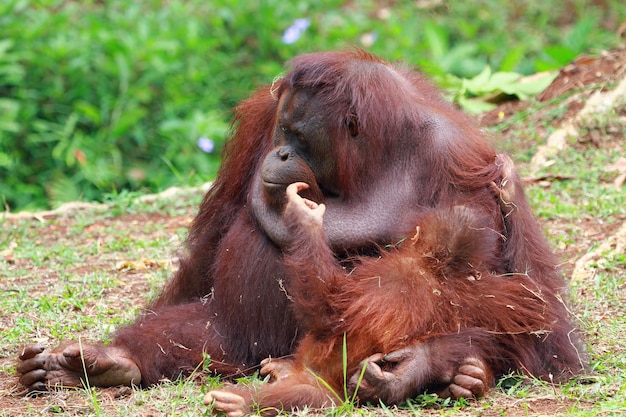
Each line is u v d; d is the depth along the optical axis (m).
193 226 11.80
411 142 10.20
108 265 14.86
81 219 17.23
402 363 9.05
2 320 12.43
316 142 10.06
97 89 24.27
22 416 9.30
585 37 26.72
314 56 10.27
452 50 27.47
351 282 9.45
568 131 18.00
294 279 9.48
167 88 24.73
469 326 9.52
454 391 9.20
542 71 22.39
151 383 10.22
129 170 22.59
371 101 10.07
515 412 9.01
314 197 10.17
